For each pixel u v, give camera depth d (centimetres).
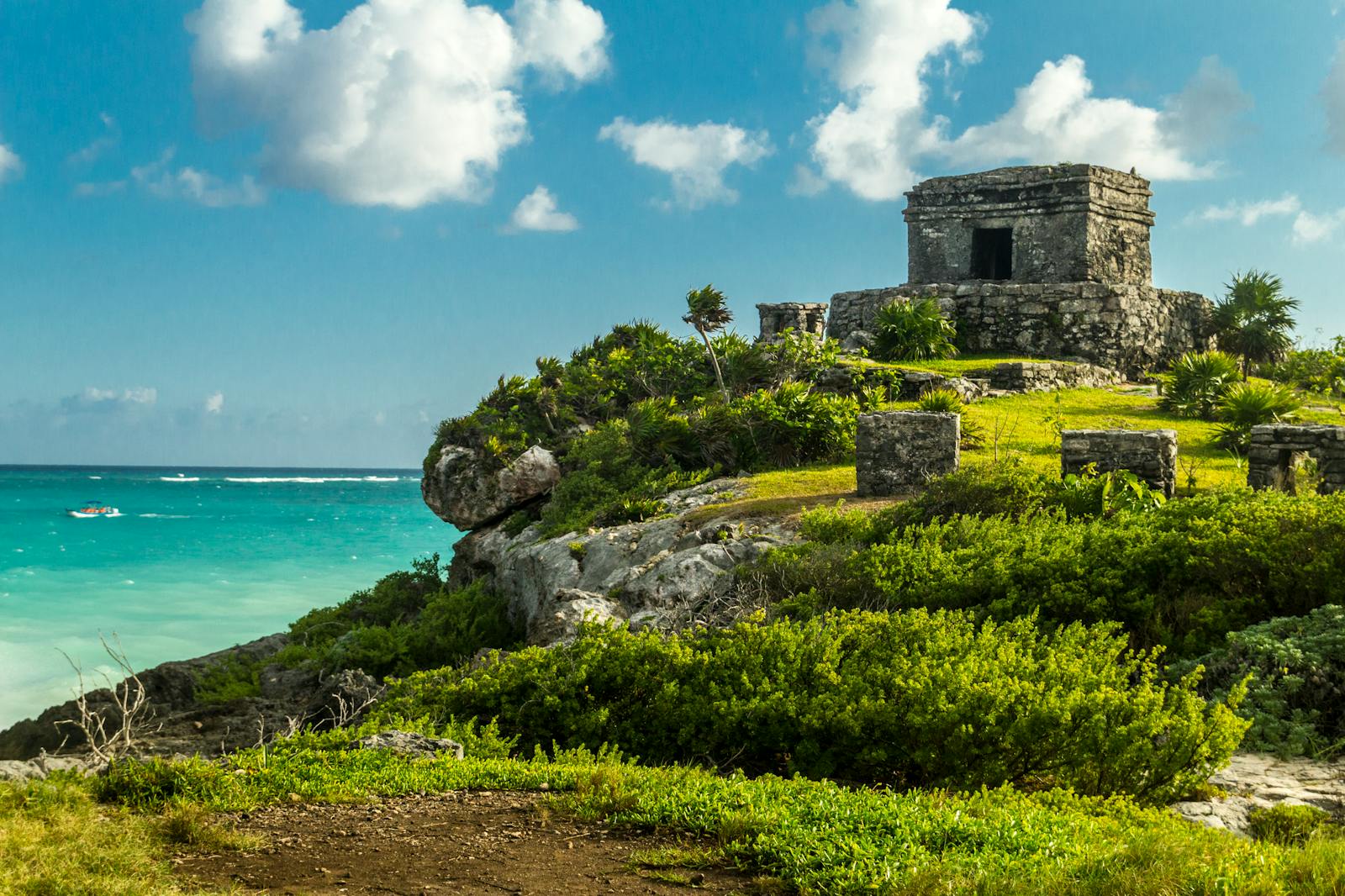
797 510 2177
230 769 892
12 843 659
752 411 2950
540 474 3075
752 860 668
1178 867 594
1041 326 4122
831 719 1034
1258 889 570
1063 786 948
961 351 4216
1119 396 3712
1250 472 2167
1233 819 874
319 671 2152
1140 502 1892
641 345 3856
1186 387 3453
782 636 1178
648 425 2959
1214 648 1274
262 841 720
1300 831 819
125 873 635
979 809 758
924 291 4291
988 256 4669
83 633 3234
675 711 1127
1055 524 1770
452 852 697
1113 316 4041
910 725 995
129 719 1056
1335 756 1061
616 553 2173
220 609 3722
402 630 2339
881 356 4038
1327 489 2100
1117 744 927
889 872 604
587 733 1143
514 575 2486
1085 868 607
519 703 1220
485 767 904
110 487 15062
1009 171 4344
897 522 1914
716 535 2069
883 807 729
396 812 789
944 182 4456
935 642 1142
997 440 2817
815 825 700
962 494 1948
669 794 792
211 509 9819
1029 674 1047
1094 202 4228
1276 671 1165
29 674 2683
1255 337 4231
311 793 830
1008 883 583
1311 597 1332
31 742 1906
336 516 8838
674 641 1234
